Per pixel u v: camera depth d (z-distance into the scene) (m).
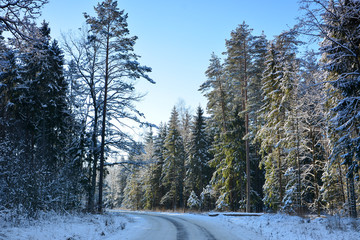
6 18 8.70
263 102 28.84
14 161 13.46
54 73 23.72
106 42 23.72
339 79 12.15
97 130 23.77
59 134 26.22
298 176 21.84
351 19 11.88
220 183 32.69
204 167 40.91
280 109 22.95
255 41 30.14
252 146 35.94
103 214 21.42
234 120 32.84
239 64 31.97
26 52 10.09
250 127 31.91
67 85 26.06
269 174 25.80
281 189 23.70
